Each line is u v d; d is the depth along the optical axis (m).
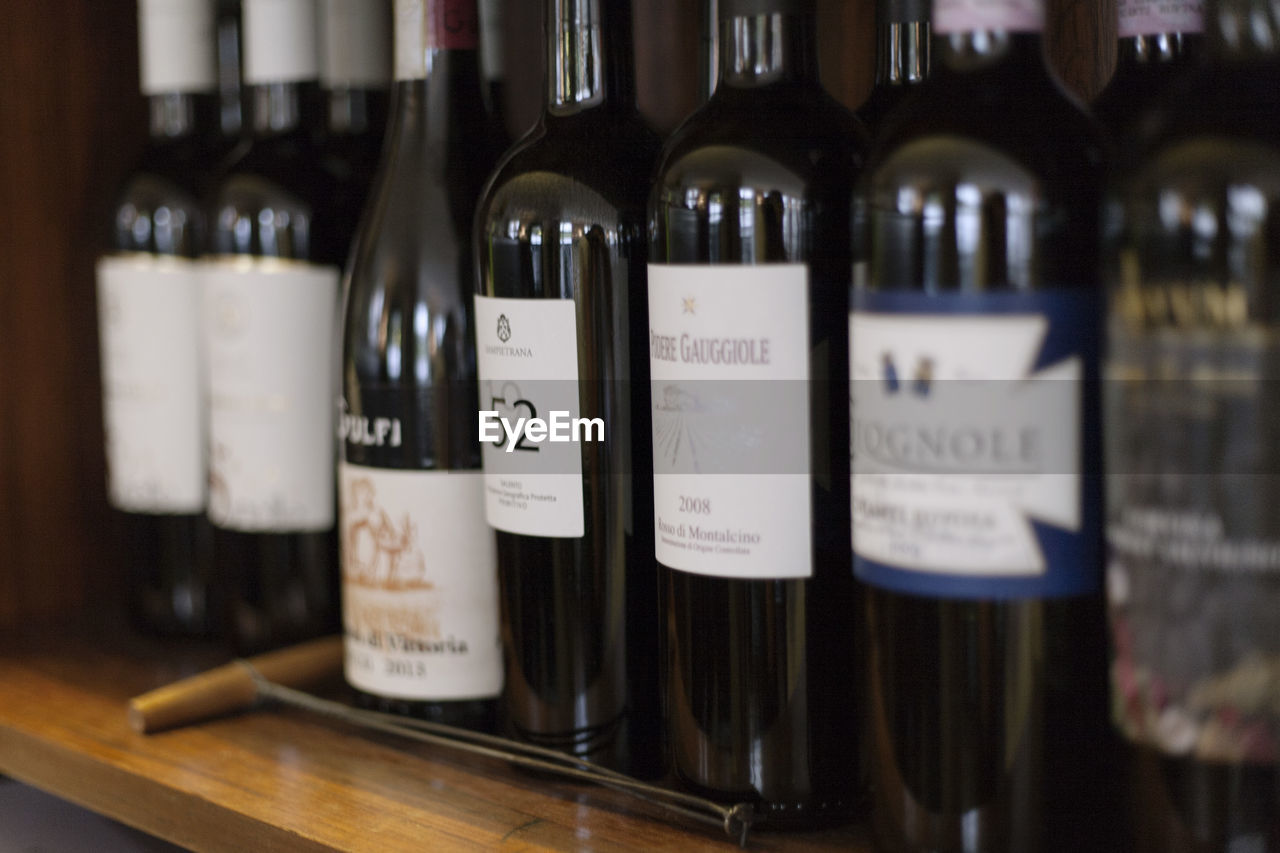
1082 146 0.46
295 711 0.78
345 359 0.73
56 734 0.74
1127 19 0.57
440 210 0.71
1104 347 0.45
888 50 0.63
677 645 0.57
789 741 0.55
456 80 0.72
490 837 0.58
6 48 0.96
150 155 0.94
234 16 0.97
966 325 0.45
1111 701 0.46
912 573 0.47
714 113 0.55
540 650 0.64
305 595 0.83
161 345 0.92
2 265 0.97
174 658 0.90
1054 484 0.46
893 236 0.46
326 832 0.59
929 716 0.47
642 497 0.63
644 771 0.65
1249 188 0.40
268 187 0.82
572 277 0.61
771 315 0.52
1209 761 0.42
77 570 1.03
